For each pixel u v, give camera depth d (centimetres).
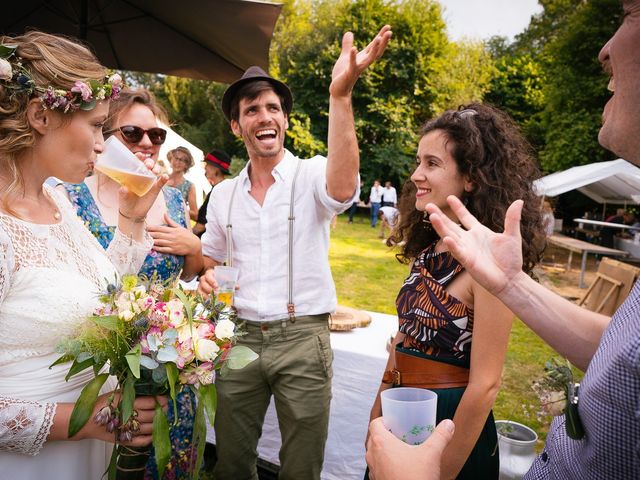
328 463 240
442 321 139
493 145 146
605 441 75
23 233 120
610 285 591
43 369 120
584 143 1917
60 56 121
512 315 127
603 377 74
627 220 1368
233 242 227
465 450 128
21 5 357
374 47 170
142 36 375
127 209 168
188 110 2719
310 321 213
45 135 121
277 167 218
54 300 119
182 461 195
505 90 2577
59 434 116
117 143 156
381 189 1716
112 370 119
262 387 218
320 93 2283
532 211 150
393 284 859
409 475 88
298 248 214
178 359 116
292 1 2373
